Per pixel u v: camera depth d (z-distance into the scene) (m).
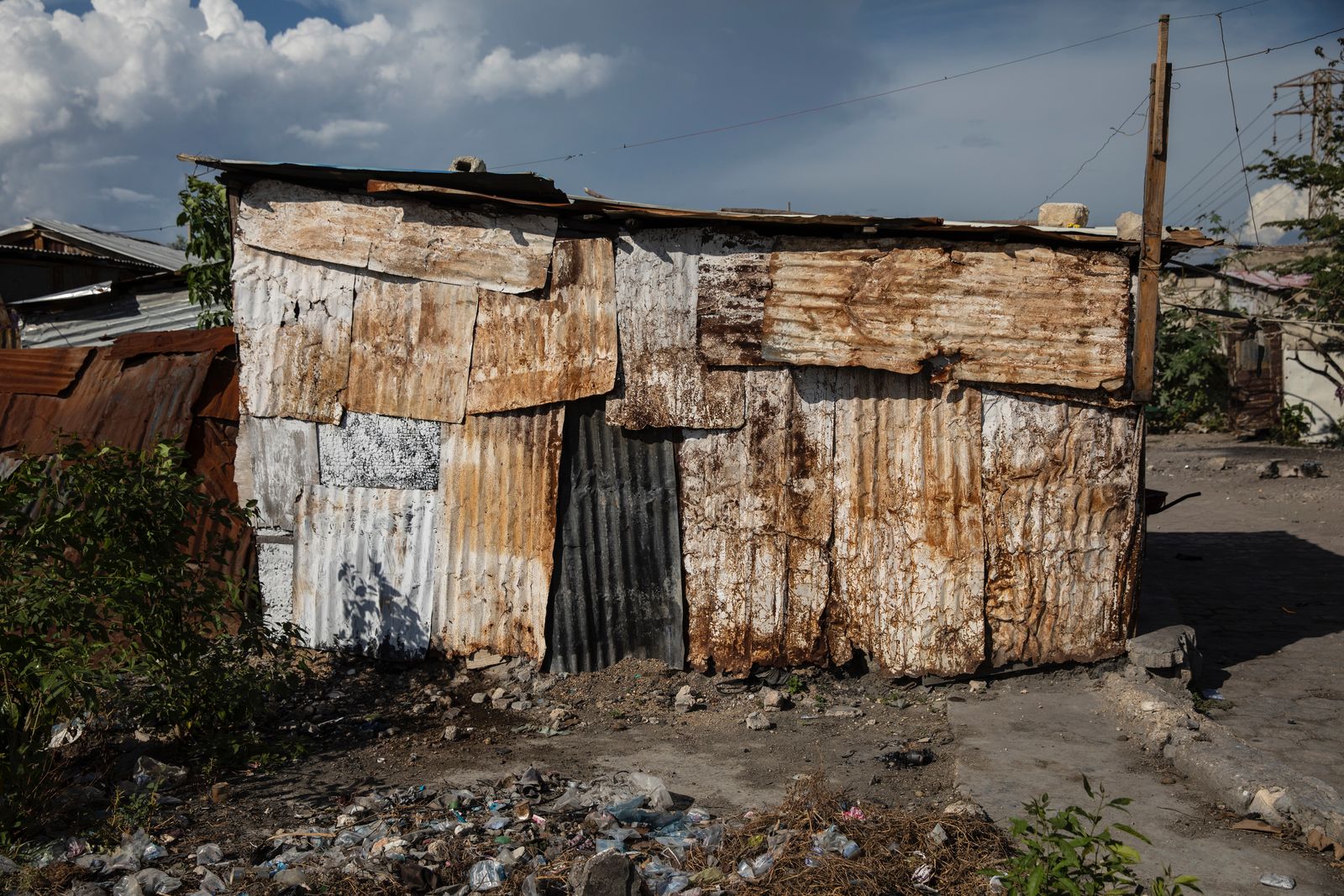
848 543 6.68
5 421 7.79
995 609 6.63
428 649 7.01
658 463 6.78
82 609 4.72
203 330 7.90
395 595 7.04
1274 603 9.34
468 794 4.88
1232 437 23.94
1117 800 3.78
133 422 7.64
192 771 5.23
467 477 6.91
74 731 5.20
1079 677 6.66
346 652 7.13
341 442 7.07
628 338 6.68
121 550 5.15
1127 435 6.56
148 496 5.30
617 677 6.78
